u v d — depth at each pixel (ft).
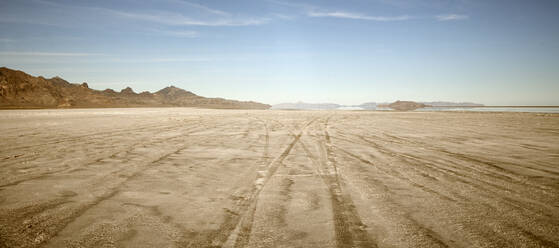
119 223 8.28
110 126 44.06
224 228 7.96
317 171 15.07
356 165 16.58
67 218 8.64
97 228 7.93
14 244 6.97
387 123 51.31
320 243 7.00
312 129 39.78
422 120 59.82
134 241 7.16
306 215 8.87
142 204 9.96
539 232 7.49
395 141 27.17
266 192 11.35
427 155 19.75
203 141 27.27
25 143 25.62
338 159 18.47
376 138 29.58
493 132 34.58
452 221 8.29
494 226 7.91
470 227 7.85
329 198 10.53
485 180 13.03
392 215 8.79
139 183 12.71
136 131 36.47
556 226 7.89
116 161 17.76
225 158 18.84
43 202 10.11
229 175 14.25
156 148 23.00
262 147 23.65
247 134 33.42
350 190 11.53
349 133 34.50
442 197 10.57
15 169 15.49
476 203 9.88
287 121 57.41
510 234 7.38
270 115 87.97
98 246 6.91
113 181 13.06
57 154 20.17
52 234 7.54
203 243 7.06
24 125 45.60
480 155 19.60
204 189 11.82
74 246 6.90
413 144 25.16
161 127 42.50
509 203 9.87
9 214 8.95
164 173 14.65
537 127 40.93
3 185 12.32
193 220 8.52
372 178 13.50
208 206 9.75
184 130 38.09
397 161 17.71
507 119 60.80
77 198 10.59
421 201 10.11
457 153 20.48
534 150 21.58
